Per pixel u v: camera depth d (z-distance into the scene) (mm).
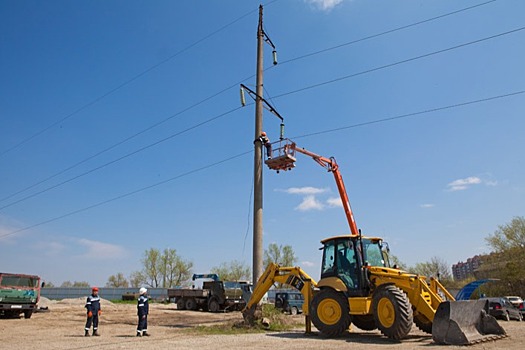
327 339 11258
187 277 65688
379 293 11062
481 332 10766
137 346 10055
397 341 10438
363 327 13336
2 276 20328
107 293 62781
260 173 17625
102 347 9914
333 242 12867
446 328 9742
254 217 17094
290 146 17312
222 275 64062
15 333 13891
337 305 11922
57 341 11352
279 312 15992
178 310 33281
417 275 11633
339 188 20000
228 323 15688
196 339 11594
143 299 13070
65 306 34281
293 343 10320
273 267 14758
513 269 37219
